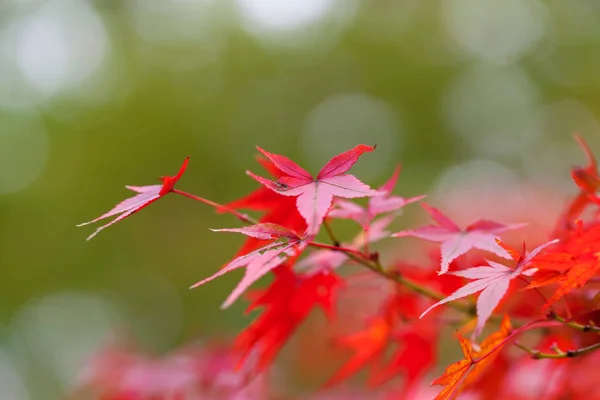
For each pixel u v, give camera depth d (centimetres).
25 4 859
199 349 244
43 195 727
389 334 186
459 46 909
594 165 152
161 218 734
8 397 711
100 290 722
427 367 187
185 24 880
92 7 881
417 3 925
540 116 869
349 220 584
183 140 769
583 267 108
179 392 220
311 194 110
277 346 169
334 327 296
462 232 131
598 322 141
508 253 119
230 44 871
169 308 707
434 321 182
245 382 176
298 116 870
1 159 744
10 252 708
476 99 888
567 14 884
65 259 712
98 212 727
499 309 171
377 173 840
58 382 726
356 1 930
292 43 912
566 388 164
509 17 911
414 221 414
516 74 902
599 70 839
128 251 720
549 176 716
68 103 798
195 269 710
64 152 755
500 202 333
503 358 168
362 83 888
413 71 879
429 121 870
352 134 879
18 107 791
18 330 725
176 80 828
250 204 145
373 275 182
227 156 800
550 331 160
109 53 851
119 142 759
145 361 246
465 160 866
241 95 846
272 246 118
